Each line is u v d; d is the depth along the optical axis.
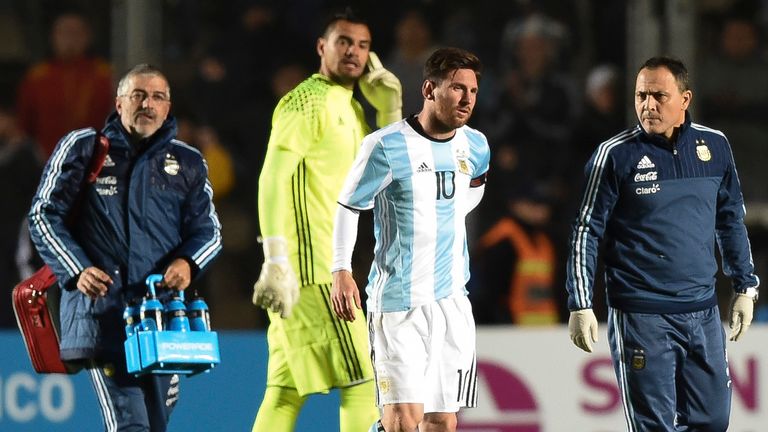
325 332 23.73
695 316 22.66
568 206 38.81
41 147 39.22
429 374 21.66
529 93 40.75
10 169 37.78
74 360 22.30
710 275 22.75
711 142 22.69
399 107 25.02
